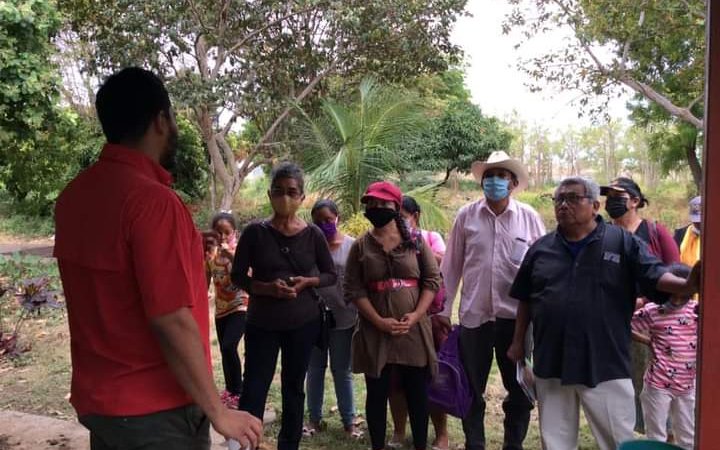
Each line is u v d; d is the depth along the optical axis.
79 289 1.77
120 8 10.58
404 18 11.56
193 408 1.84
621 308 2.82
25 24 8.81
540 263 2.97
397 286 3.23
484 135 18.41
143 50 10.70
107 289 1.72
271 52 12.02
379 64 12.30
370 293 3.28
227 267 4.36
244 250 3.35
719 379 1.65
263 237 3.34
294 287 3.28
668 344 3.30
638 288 2.80
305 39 11.98
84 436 3.92
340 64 12.41
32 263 10.30
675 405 3.36
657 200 19.50
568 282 2.85
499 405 4.67
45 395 4.79
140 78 1.81
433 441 4.00
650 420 3.38
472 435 3.64
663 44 13.17
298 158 11.15
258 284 3.28
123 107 1.77
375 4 11.18
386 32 11.52
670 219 16.36
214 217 4.52
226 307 4.46
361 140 9.12
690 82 13.99
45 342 6.36
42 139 10.69
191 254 1.78
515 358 3.23
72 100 14.44
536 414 4.50
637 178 23.05
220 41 11.25
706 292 1.65
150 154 1.83
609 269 2.79
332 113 9.45
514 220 3.56
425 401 3.32
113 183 1.73
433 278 3.30
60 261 1.82
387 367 3.29
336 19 11.17
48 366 5.57
